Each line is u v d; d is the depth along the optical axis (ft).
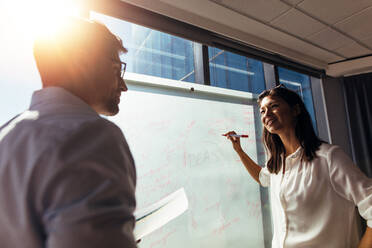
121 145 1.17
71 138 0.99
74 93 1.42
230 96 5.89
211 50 7.41
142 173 4.47
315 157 2.90
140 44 6.11
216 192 5.26
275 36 6.83
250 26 6.28
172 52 6.54
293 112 3.20
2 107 3.28
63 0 4.01
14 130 1.11
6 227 0.94
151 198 4.49
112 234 0.89
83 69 1.44
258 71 7.95
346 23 6.39
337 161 2.71
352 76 9.22
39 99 1.27
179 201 2.40
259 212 5.74
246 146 5.90
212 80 6.42
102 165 0.99
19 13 3.54
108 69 1.57
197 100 5.38
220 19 5.90
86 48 1.45
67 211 0.86
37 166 0.93
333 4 5.62
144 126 4.61
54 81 1.40
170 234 4.57
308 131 3.06
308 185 2.84
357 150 8.84
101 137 1.07
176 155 4.89
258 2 5.39
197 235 4.86
